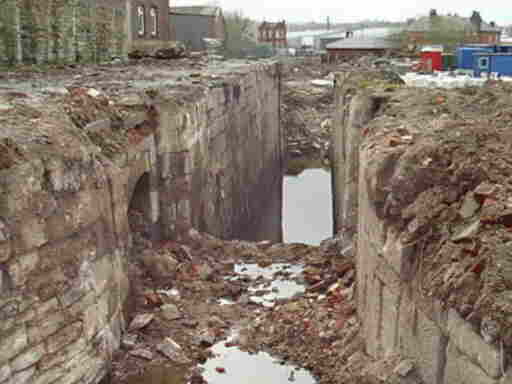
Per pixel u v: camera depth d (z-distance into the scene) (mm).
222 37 60969
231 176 19094
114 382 8336
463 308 5250
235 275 12453
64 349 7441
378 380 6762
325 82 50438
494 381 4875
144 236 12312
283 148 38781
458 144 7031
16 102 9406
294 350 9117
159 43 38375
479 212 6000
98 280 8156
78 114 10102
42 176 7188
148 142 12078
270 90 32125
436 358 5777
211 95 15781
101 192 8414
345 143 14633
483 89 11469
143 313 9992
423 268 6102
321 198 30891
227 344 9383
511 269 5133
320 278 11898
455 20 42844
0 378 6637
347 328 8906
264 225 25734
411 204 6664
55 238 7293
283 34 91375
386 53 42750
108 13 29359
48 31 22375
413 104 10656
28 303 6906
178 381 8367
